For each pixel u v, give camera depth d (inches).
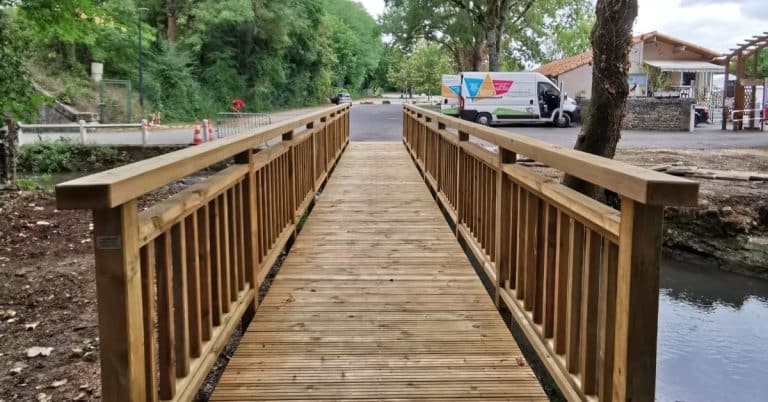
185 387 85.1
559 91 883.4
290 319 132.1
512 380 104.3
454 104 962.1
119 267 63.6
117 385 64.5
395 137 766.5
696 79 1278.3
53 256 238.5
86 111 975.0
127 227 64.2
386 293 149.3
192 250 91.9
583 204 81.9
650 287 64.6
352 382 103.2
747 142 645.3
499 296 136.2
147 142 634.2
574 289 88.5
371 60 2807.6
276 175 171.5
